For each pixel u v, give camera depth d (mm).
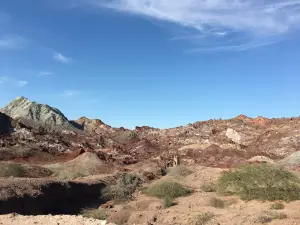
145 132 113125
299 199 21531
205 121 117312
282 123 105250
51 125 99438
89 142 82875
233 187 24219
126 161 61188
